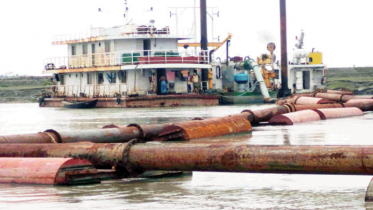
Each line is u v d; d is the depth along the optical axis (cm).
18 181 1540
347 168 1342
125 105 6022
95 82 6631
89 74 6719
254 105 6162
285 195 1364
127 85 6231
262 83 6769
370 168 1318
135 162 1603
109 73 6412
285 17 7050
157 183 1548
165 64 6062
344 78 10925
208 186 1495
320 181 1534
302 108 3994
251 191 1421
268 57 7169
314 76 7500
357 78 10706
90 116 4725
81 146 1727
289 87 7325
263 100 6656
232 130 2903
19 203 1296
